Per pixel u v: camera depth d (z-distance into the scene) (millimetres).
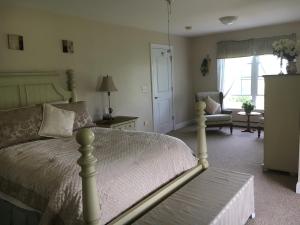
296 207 2693
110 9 3713
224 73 6602
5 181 2203
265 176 3484
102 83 4305
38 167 2027
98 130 3162
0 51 3178
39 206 1893
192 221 1749
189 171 2475
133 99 5215
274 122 3482
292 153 3408
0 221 2316
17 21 3332
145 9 3779
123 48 4930
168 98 6266
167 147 2400
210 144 5078
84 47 4199
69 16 3953
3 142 2598
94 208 1485
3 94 3094
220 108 6207
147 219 1784
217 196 2074
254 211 2572
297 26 5438
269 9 4098
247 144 4984
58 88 3701
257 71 6152
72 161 2033
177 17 4355
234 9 3982
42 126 2893
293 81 3266
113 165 1944
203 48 6844
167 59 6133
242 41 6148
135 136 2717
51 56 3730
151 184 2066
